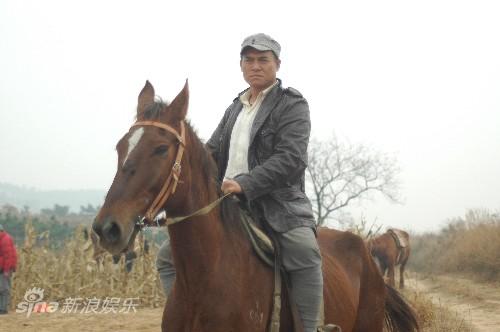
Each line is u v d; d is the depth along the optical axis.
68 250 13.80
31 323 10.43
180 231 3.31
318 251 3.69
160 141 3.07
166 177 3.07
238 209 3.61
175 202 3.21
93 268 13.36
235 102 4.10
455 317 10.31
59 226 22.45
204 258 3.32
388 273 15.91
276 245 3.62
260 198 3.69
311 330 3.66
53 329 9.77
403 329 5.16
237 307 3.35
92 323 10.40
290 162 3.56
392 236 16.44
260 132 3.73
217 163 3.97
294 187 3.75
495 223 24.75
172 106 3.21
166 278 3.89
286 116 3.71
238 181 3.43
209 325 3.31
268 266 3.64
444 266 24.25
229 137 3.91
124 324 10.24
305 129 3.70
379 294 4.82
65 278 13.38
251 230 3.59
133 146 3.03
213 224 3.38
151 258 13.41
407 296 10.66
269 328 3.54
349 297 4.21
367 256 4.75
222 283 3.34
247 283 3.45
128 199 2.92
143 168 2.99
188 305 3.39
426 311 9.50
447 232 32.88
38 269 13.38
